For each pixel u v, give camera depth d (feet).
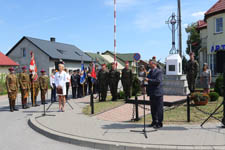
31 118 28.63
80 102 43.80
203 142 17.38
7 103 49.19
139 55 52.85
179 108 31.63
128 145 17.15
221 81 43.01
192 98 33.17
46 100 50.90
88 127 23.26
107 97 49.55
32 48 114.32
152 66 22.62
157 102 22.27
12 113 35.24
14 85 37.40
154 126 22.68
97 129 22.33
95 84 54.95
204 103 32.68
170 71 42.75
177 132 20.48
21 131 24.25
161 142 17.58
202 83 40.60
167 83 42.78
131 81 42.47
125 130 21.70
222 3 70.49
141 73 43.75
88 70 55.93
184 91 41.63
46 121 26.71
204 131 20.70
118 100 43.91
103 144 17.88
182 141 17.71
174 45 44.78
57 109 36.04
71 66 122.62
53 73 46.78
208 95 36.22
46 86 44.73
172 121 25.17
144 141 17.97
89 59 138.00
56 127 23.59
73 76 51.06
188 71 40.40
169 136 19.21
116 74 42.88
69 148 18.29
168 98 37.11
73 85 51.03
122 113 30.89
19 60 118.32
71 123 25.36
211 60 73.72
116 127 23.03
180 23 57.36
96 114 30.71
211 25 72.74
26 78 40.11
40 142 20.12
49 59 110.01
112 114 30.45
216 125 23.02
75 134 20.65
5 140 20.83
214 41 71.77
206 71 40.29
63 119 27.71
